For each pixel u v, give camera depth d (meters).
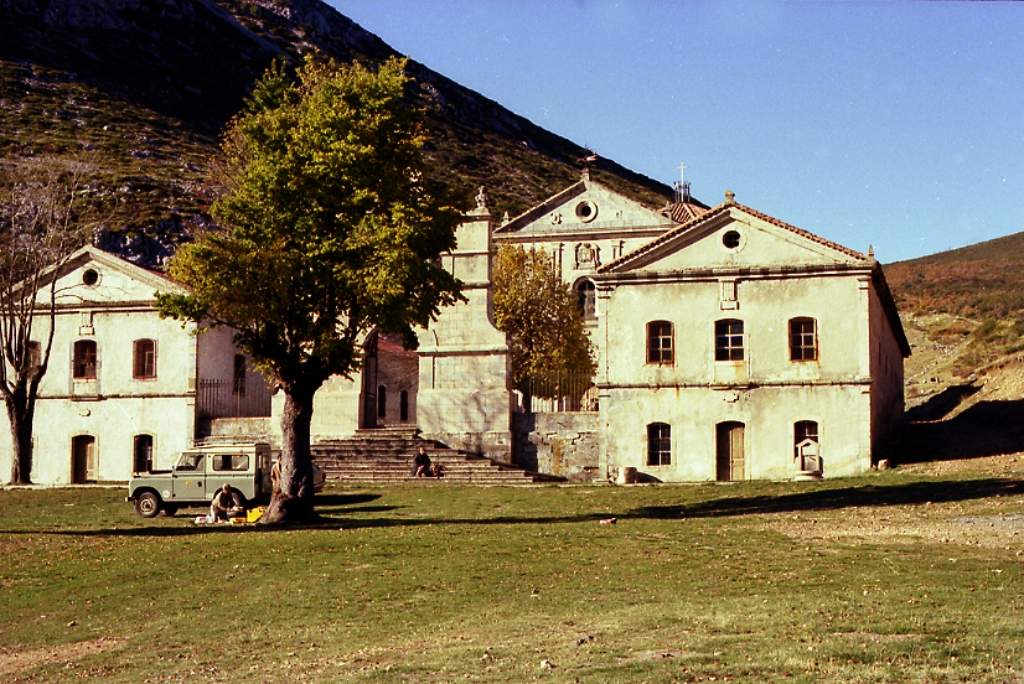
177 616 22.92
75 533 34.19
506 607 21.59
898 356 65.06
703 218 49.06
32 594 25.77
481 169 171.88
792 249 48.41
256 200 35.22
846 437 47.22
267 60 176.75
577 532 30.50
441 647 18.52
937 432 57.81
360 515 37.53
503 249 70.25
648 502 39.66
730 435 48.53
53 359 56.00
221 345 56.62
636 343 49.53
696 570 24.16
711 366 48.69
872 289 49.06
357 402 53.22
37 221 69.31
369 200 34.72
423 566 26.03
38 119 128.75
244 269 34.03
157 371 54.94
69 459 55.41
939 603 19.08
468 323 52.78
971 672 14.54
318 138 34.88
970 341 93.88
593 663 16.23
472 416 52.03
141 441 54.97
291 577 25.66
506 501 40.75
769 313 48.41
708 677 14.99
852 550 25.69
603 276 49.72
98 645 21.25
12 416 52.56
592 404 58.75
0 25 151.00
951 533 28.27
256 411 59.03
